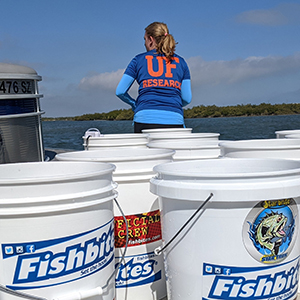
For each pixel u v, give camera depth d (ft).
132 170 7.10
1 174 6.81
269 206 5.32
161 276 7.55
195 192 5.38
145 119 16.61
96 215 5.63
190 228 5.56
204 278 5.57
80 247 5.44
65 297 5.32
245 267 5.39
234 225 5.31
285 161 6.48
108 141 11.74
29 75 14.58
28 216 5.11
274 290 5.59
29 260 5.17
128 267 7.25
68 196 5.19
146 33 16.93
